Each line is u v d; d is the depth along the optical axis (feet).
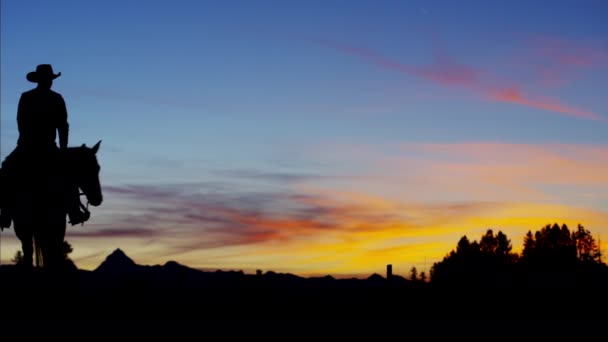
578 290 97.91
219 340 56.13
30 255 59.88
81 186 59.77
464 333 63.82
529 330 67.36
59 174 59.00
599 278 102.73
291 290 78.13
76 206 59.67
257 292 74.59
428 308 82.64
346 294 79.20
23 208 58.80
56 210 58.75
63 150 59.93
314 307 75.72
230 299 73.67
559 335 63.82
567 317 84.17
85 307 63.21
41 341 51.24
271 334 60.23
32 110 60.39
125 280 70.44
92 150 60.54
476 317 81.51
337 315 75.31
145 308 69.00
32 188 58.65
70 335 53.98
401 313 79.36
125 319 64.39
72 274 60.18
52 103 61.16
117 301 68.28
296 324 67.82
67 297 59.57
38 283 58.80
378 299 79.30
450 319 78.54
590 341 61.05
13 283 59.00
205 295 73.26
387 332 63.62
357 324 69.46
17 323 56.49
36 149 59.77
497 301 90.89
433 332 64.44
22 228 59.26
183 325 63.31
